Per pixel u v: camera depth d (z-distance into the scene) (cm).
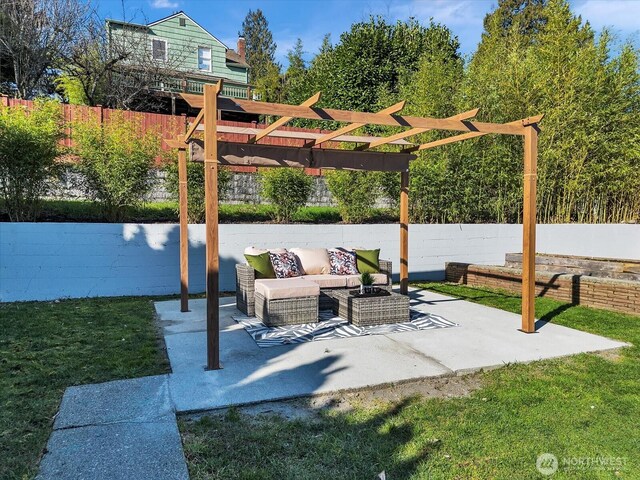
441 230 905
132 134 730
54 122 657
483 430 257
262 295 504
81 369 345
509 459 226
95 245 657
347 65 1630
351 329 481
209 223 353
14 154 609
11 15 1130
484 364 369
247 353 394
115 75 1338
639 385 328
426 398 304
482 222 998
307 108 374
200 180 783
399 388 322
